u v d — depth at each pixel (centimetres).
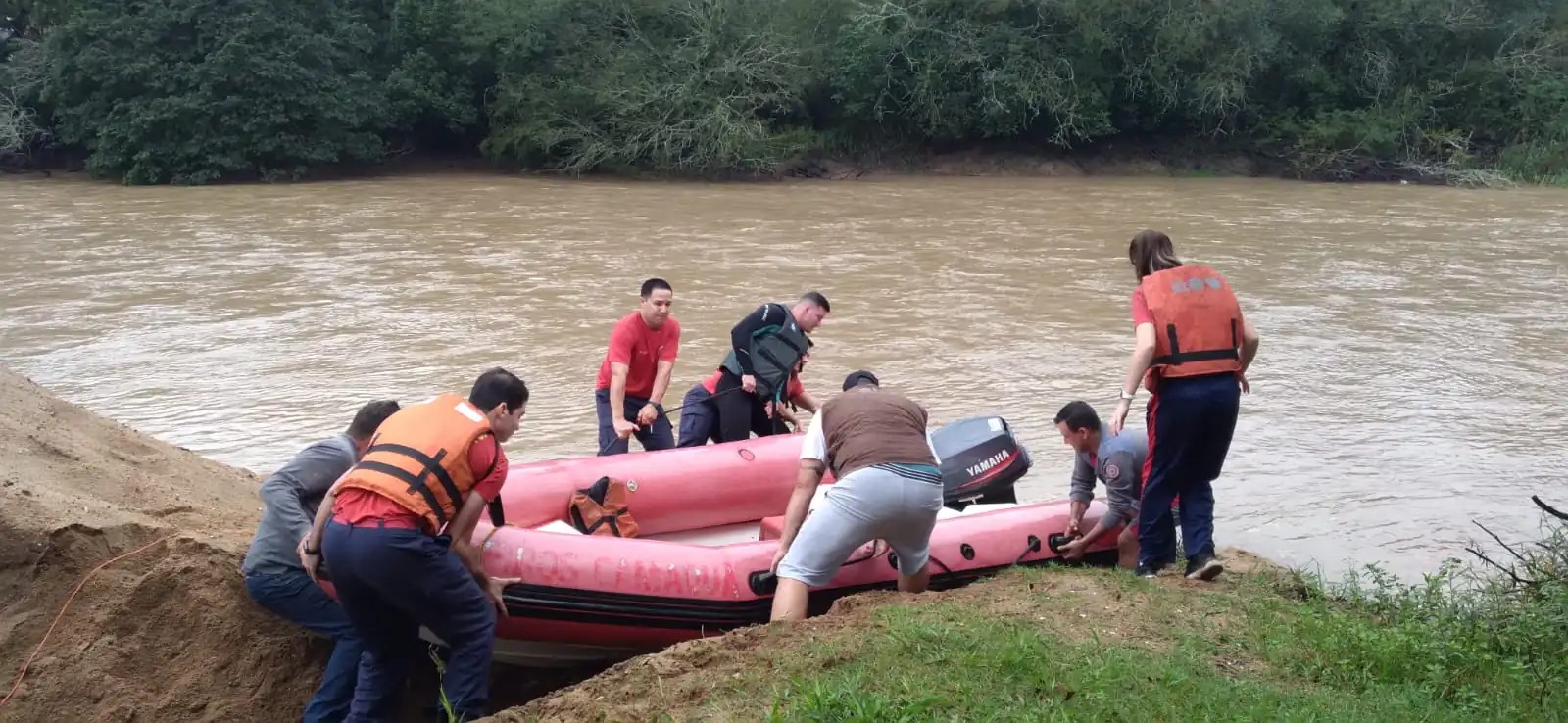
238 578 519
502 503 606
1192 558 548
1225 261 2034
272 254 2033
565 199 3016
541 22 3703
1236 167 3962
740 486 683
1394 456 930
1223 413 535
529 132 3588
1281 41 3934
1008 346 1320
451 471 459
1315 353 1309
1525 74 3919
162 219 2531
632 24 3756
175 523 582
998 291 1689
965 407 1060
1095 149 4016
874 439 519
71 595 501
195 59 3462
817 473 536
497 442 480
